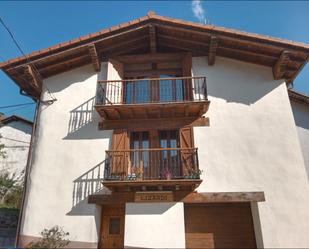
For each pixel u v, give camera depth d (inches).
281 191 297.6
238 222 308.5
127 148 331.6
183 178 298.7
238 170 311.1
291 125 326.3
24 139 726.5
